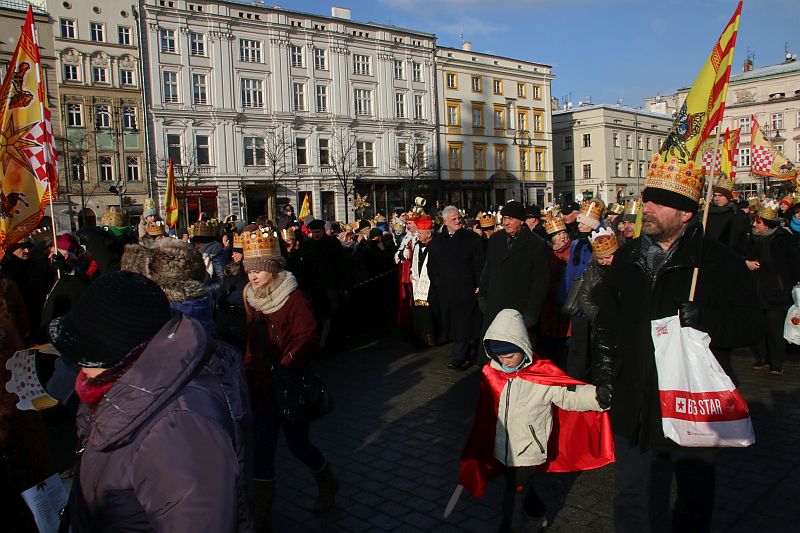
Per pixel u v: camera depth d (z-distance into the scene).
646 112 69.19
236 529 1.62
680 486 2.78
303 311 3.71
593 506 4.03
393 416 6.01
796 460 4.59
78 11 36.75
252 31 40.94
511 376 3.41
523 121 57.91
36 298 6.84
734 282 2.71
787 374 6.98
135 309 1.67
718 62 2.84
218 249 7.36
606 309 3.06
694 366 2.61
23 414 3.00
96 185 37.28
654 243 2.91
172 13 38.06
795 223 7.45
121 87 37.75
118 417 1.58
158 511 1.56
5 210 5.22
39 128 5.37
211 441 1.62
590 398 3.22
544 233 10.45
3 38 35.25
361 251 11.47
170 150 38.78
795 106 50.12
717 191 7.05
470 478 3.52
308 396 3.69
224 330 4.54
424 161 50.12
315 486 4.50
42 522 2.47
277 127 42.22
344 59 45.12
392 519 3.95
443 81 51.72
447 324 7.85
